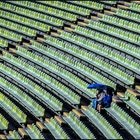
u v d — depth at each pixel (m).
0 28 77.31
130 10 75.44
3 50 71.06
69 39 69.75
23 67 64.31
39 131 46.41
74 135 47.50
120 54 62.38
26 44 71.38
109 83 54.78
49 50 67.00
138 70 56.47
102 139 46.22
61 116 51.00
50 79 59.06
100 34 66.88
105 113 50.25
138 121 48.94
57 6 81.50
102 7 76.56
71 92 54.50
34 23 76.19
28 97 54.53
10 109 53.03
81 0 81.69
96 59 60.91
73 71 60.97
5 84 59.84
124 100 51.84
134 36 63.47
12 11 82.44
